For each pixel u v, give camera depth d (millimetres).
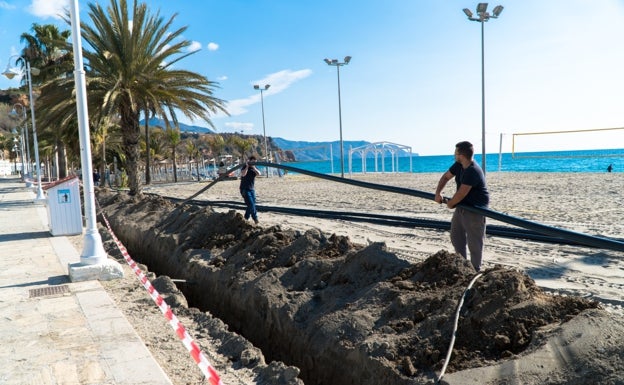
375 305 4484
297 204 17375
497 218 4809
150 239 10172
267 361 5176
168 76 16547
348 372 3965
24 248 9195
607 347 2969
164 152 58500
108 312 5191
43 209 17344
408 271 4832
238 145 61375
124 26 15961
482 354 3365
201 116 17953
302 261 5867
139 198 15055
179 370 3855
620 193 17516
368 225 11609
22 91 33375
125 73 16125
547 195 17516
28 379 3623
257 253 6809
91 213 6797
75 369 3783
